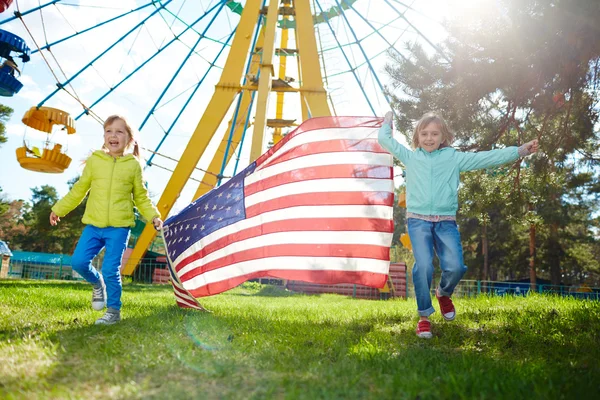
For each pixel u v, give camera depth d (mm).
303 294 16688
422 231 4082
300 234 5160
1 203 38281
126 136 4473
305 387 2174
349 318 5309
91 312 4727
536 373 2547
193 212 5430
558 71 6246
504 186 8852
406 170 4324
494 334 4113
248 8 17484
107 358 2568
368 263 5027
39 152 11883
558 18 5609
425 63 7305
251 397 1988
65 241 46469
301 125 5316
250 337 3436
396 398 2023
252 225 5340
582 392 2119
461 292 16922
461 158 4211
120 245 4219
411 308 7340
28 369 2289
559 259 34938
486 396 2064
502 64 6449
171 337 3260
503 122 7371
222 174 18062
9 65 6852
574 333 4191
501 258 38938
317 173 5230
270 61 15367
